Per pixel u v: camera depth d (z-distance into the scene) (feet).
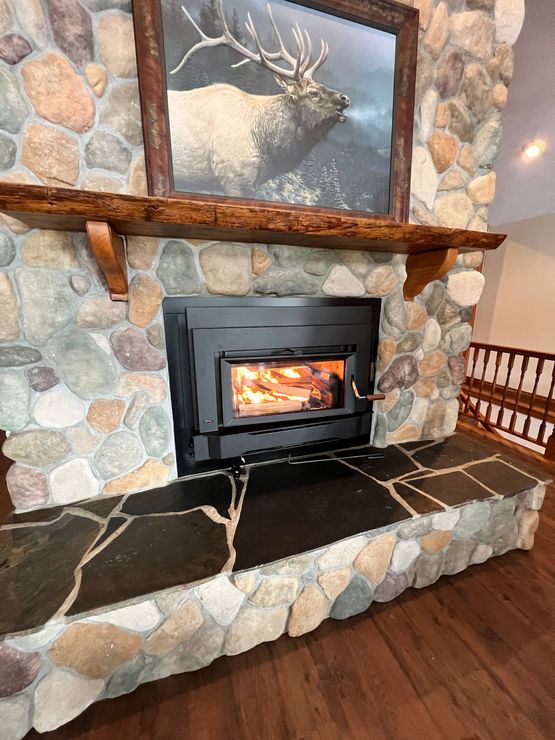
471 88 4.76
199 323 4.20
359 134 4.16
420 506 4.23
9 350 3.59
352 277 4.83
